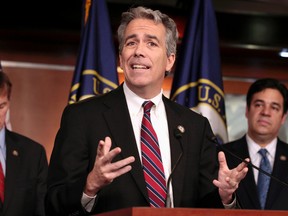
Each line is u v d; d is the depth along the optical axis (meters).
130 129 2.32
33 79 4.69
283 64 5.14
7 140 3.52
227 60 5.09
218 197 2.27
